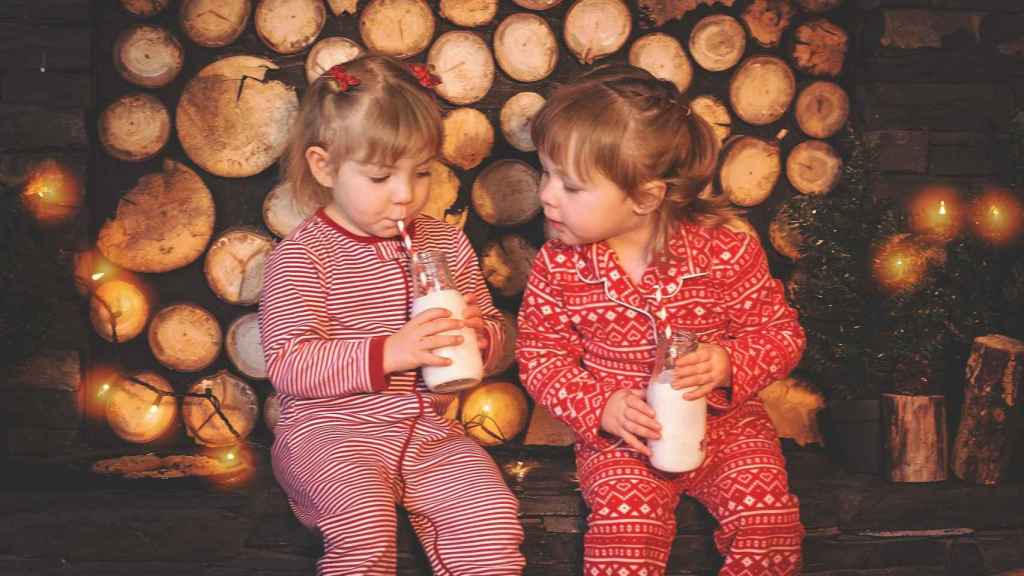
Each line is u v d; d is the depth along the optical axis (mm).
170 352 2102
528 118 2137
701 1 2182
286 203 2094
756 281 1683
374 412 1640
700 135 1621
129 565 1699
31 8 1973
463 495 1542
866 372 1969
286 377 1586
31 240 1926
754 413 1703
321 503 1496
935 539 1831
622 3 2156
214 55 2107
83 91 1994
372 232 1661
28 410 1990
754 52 2205
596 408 1590
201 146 2088
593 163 1511
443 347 1547
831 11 2205
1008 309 1986
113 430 2098
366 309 1683
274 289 1657
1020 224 1994
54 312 1948
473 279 1833
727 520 1604
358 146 1587
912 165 2105
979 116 2127
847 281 1986
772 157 2191
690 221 1691
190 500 1751
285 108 2100
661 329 1537
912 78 2115
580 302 1666
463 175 2162
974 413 1870
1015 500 1863
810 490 1846
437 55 2123
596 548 1553
